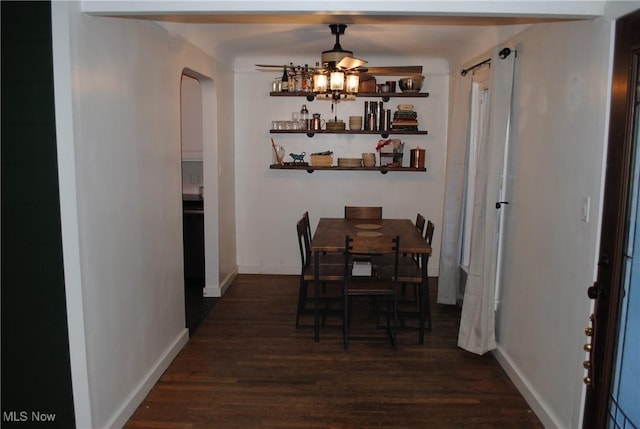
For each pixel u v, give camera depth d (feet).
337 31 12.03
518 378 9.83
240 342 12.16
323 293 14.12
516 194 10.25
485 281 10.79
